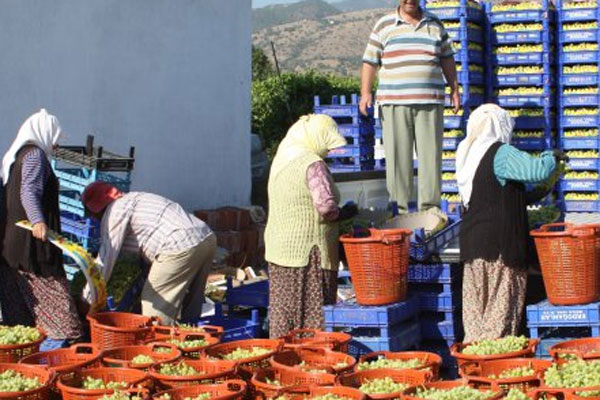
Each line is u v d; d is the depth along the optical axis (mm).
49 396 6145
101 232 8562
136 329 7480
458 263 8500
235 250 12188
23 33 11391
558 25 14266
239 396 5879
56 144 8320
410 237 8422
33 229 7949
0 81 11148
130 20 12758
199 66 13875
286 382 6273
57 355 6836
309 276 8328
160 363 6449
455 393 5645
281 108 19484
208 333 7359
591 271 7699
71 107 12016
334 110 14578
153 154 13148
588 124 14344
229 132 14453
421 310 8406
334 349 7094
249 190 14906
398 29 10430
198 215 12344
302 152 8383
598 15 14078
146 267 8828
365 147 14789
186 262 8453
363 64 10711
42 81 11633
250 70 14828
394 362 6586
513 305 7820
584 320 7633
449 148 13703
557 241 7648
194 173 13812
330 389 5852
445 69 10812
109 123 12523
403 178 10539
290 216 8305
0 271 8281
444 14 13422
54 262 8133
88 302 8344
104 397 5816
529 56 13898
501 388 5992
